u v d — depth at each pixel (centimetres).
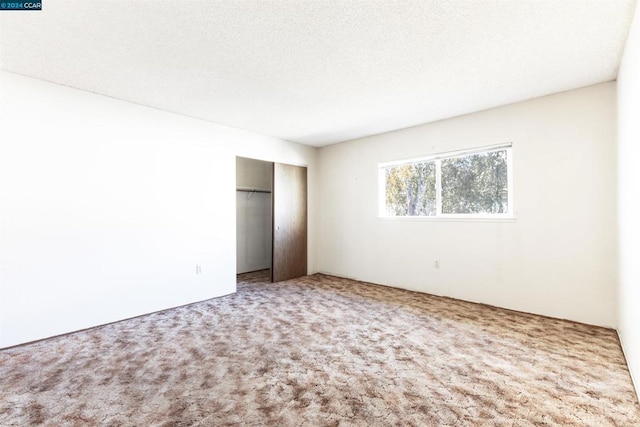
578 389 187
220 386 192
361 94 310
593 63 246
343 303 369
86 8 176
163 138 355
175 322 309
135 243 330
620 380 196
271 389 188
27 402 177
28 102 265
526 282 329
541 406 171
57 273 279
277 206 491
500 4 174
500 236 347
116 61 241
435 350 241
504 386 190
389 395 182
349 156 509
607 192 282
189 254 377
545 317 315
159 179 351
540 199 319
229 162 422
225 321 310
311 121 400
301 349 244
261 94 309
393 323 300
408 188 445
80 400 178
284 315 327
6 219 254
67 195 286
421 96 316
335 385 193
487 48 223
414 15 184
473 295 370
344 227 519
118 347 250
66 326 282
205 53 229
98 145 305
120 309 317
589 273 292
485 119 357
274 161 486
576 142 298
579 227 297
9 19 186
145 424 158
